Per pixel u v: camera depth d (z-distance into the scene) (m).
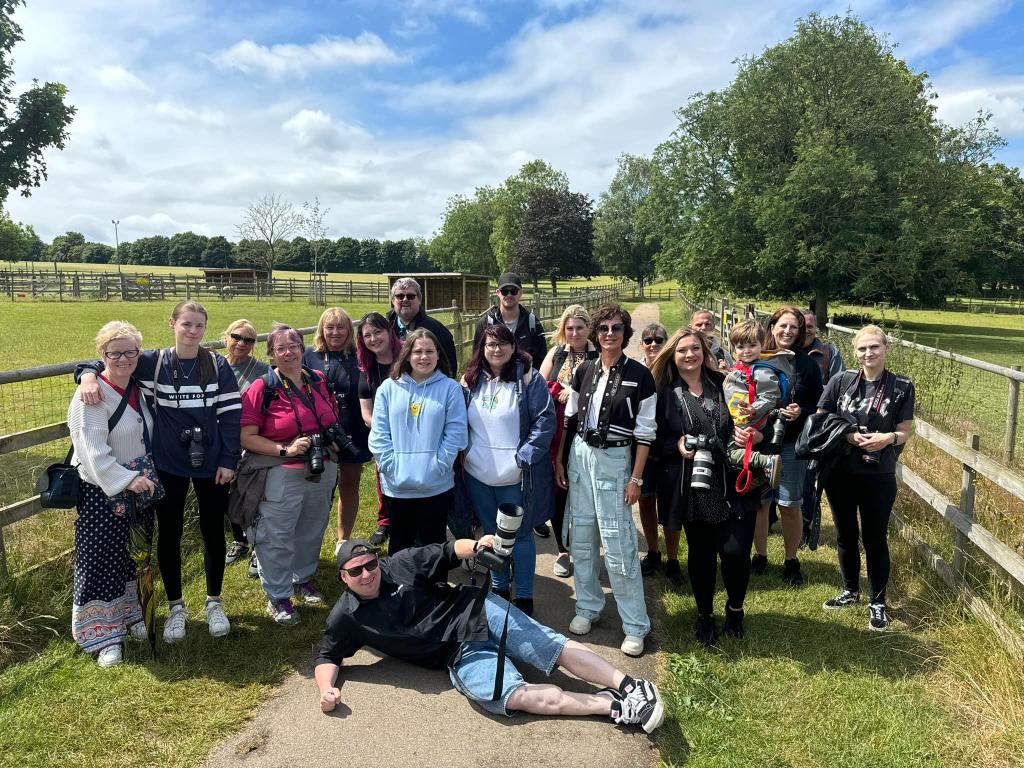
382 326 4.47
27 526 4.46
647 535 4.60
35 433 3.87
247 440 3.63
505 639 2.98
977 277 49.00
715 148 30.92
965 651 3.37
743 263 29.81
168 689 3.12
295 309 29.70
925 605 3.97
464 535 4.18
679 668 3.30
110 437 3.22
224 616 3.65
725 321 16.09
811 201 26.84
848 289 29.58
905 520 5.02
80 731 2.81
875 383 3.67
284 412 3.72
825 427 3.68
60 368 3.92
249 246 63.00
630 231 64.62
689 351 3.50
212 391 3.48
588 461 3.55
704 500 3.43
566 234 61.66
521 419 3.65
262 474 3.67
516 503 3.68
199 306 3.46
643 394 3.46
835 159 25.72
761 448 3.47
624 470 3.51
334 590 4.23
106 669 3.24
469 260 81.38
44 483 3.19
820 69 28.64
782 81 29.56
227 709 2.99
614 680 3.00
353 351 4.82
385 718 2.95
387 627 3.07
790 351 4.28
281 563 3.72
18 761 2.62
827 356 4.98
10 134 23.16
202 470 3.46
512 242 71.81
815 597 4.14
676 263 32.31
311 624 3.78
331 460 3.94
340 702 3.06
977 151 31.09
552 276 62.81
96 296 32.84
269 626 3.75
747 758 2.70
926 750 2.73
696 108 31.41
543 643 3.06
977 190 31.19
